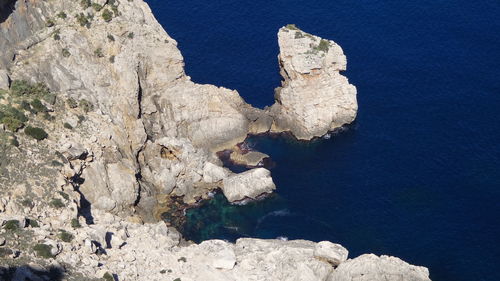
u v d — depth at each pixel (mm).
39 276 127750
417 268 153750
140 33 182625
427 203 174250
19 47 165125
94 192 160750
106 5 180125
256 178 178875
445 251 164125
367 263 152625
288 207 176875
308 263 154750
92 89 171250
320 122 191750
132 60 179125
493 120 191250
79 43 172500
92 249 139875
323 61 190875
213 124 189875
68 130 160750
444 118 192875
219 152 190250
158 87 186500
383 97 198875
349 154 187375
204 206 177750
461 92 198375
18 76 161875
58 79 167000
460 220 170000
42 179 147500
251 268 153375
